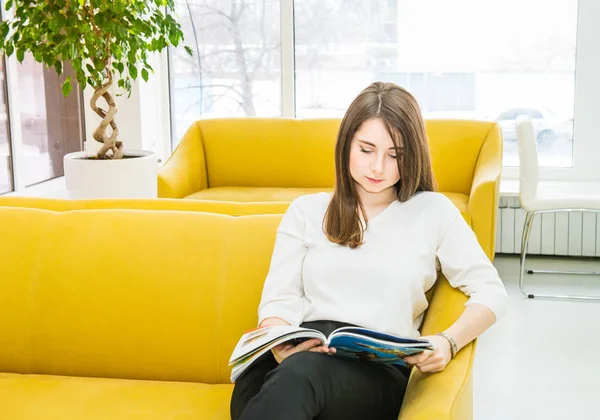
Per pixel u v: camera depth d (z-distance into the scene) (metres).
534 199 4.62
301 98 6.01
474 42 5.68
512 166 5.70
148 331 2.15
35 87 4.98
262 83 6.03
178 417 1.94
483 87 5.71
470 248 2.00
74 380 2.17
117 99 5.55
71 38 3.92
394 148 1.98
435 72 5.78
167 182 4.80
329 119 5.26
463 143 4.96
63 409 1.99
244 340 1.82
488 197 4.24
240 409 1.85
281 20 5.87
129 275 2.17
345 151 2.02
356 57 5.88
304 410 1.66
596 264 5.26
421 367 1.75
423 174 2.07
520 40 5.60
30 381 2.16
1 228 2.27
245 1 5.94
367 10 5.81
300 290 2.06
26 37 4.01
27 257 2.23
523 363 3.65
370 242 2.00
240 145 5.29
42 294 2.20
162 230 2.21
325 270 2.00
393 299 1.94
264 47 5.98
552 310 4.35
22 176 4.75
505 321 4.19
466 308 1.91
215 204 2.37
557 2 5.51
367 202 2.07
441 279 2.10
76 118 5.57
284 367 1.72
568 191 5.14
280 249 2.09
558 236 5.34
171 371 2.16
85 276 2.19
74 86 5.50
